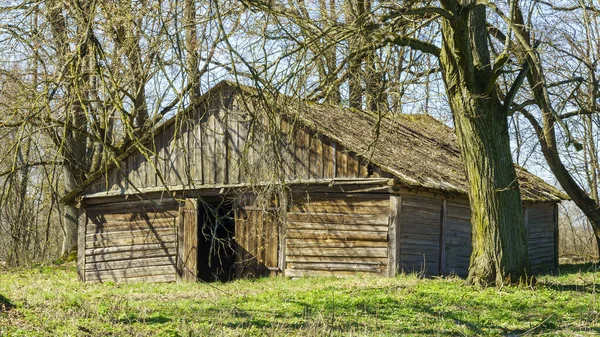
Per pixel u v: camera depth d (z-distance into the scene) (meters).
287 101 13.28
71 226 31.36
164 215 24.12
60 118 12.97
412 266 21.69
